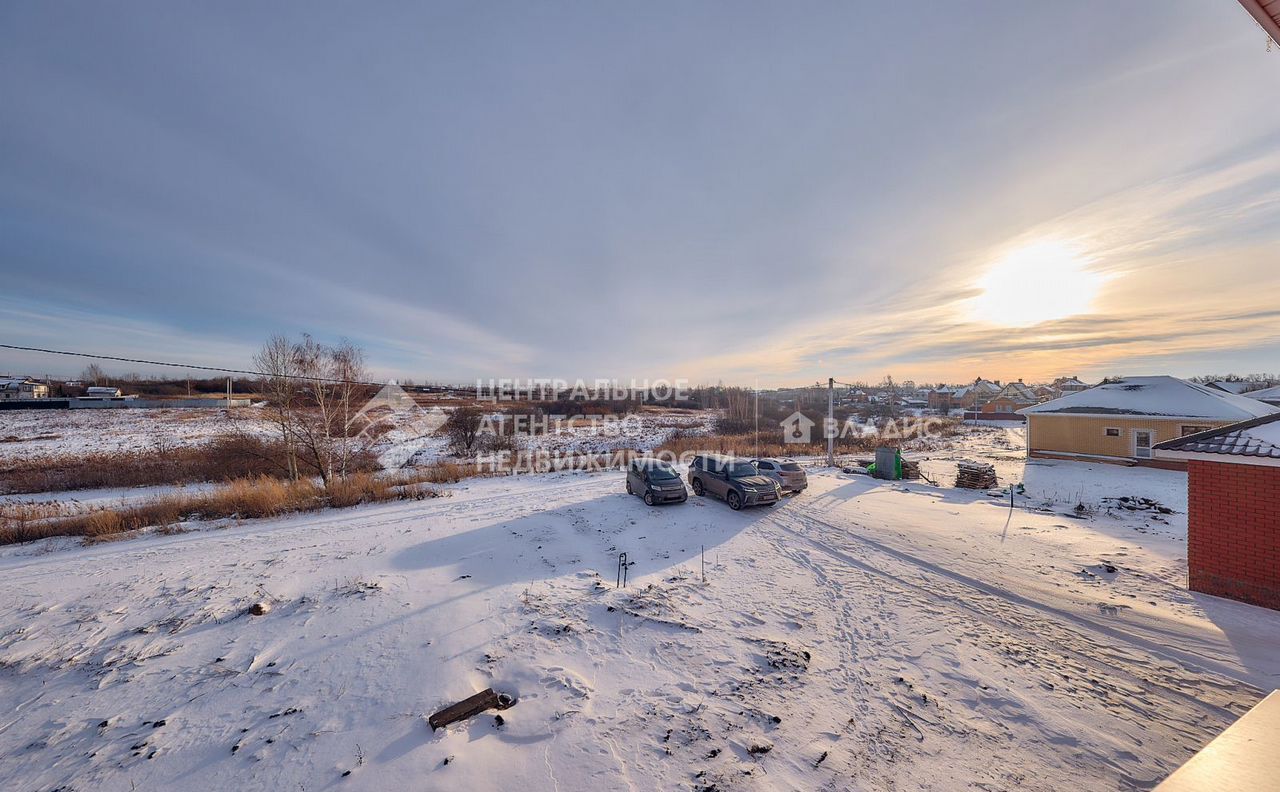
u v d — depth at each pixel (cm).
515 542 1091
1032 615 745
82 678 568
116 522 1255
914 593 835
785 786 419
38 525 1233
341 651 623
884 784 423
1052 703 532
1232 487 773
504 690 550
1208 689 552
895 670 600
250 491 1542
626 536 1170
